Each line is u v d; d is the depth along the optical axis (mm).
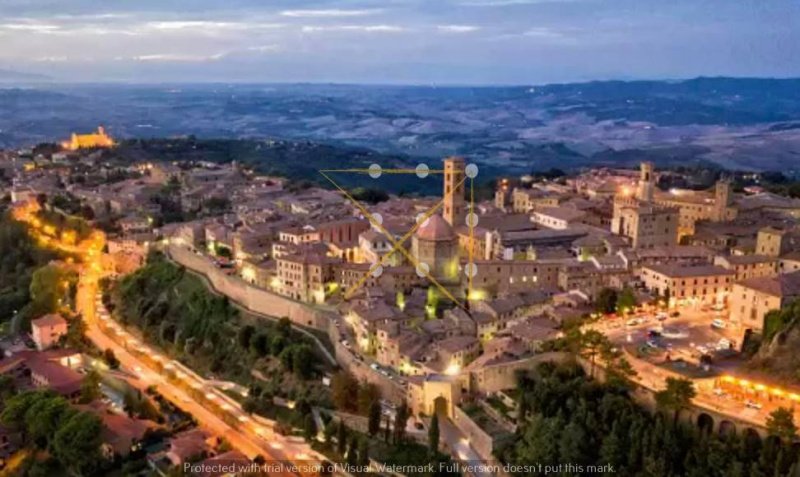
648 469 153875
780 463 143250
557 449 165250
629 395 175250
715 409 161375
